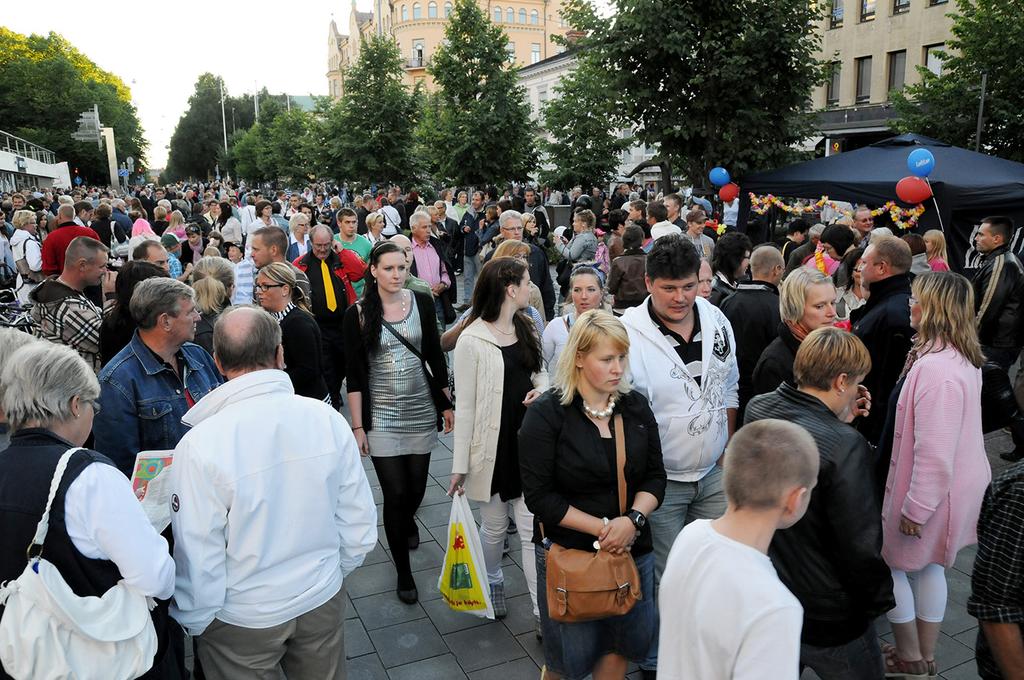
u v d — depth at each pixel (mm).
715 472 3375
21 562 1940
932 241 6465
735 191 11438
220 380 3420
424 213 8281
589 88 15547
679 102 13305
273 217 13109
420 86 25641
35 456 2025
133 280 4012
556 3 76375
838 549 2312
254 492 2295
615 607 2582
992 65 16281
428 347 4168
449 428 4289
